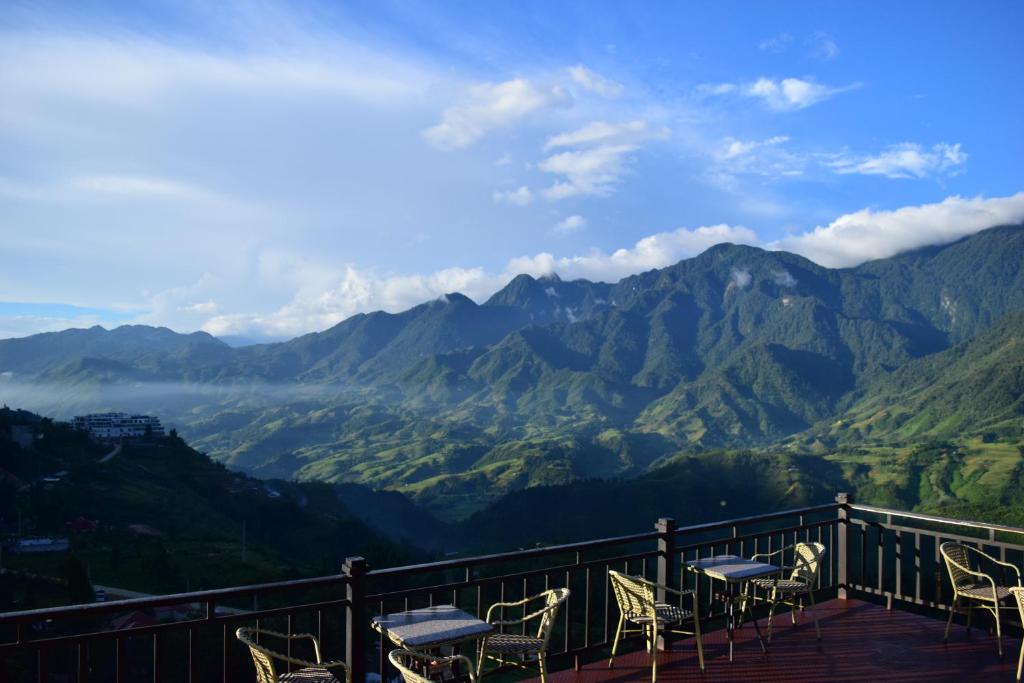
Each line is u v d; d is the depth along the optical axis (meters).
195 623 3.75
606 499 119.06
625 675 5.68
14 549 64.69
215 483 107.62
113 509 83.38
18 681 20.27
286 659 3.82
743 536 6.83
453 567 4.77
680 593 5.68
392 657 3.83
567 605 5.66
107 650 25.47
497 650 4.59
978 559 6.89
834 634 6.69
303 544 86.75
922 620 7.12
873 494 123.31
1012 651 6.23
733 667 5.85
